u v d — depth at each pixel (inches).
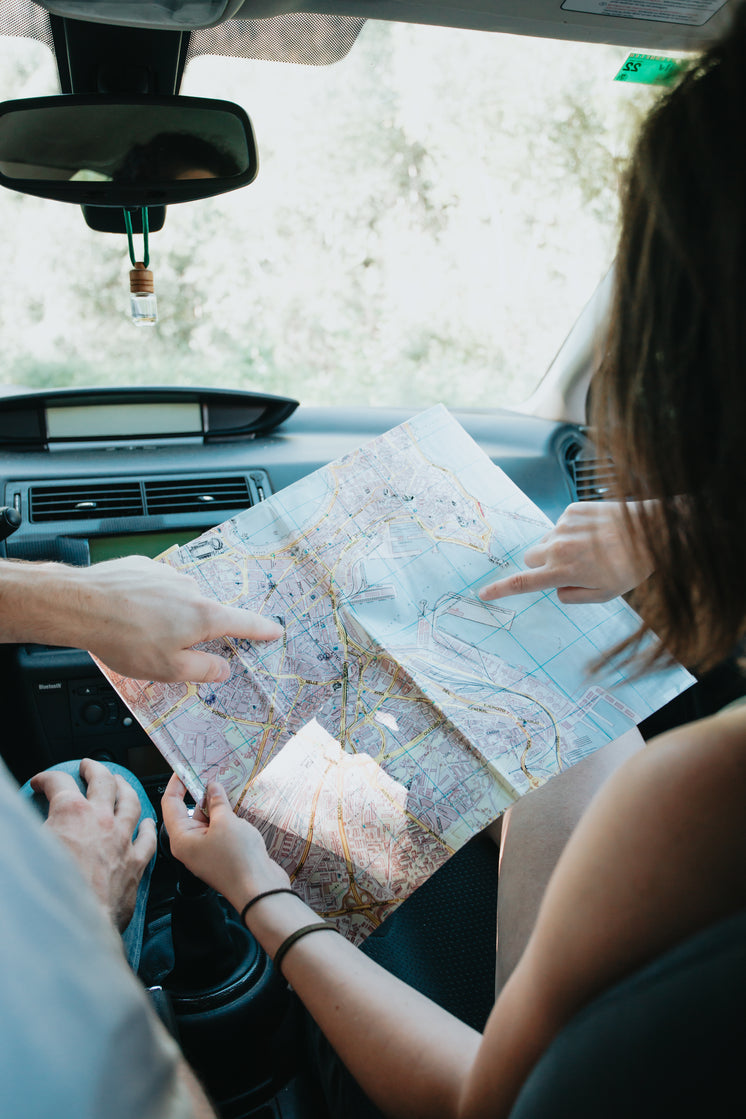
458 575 33.2
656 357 14.6
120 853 29.2
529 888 30.7
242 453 58.0
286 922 24.4
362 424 63.9
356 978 23.2
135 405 56.3
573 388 63.7
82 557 51.0
